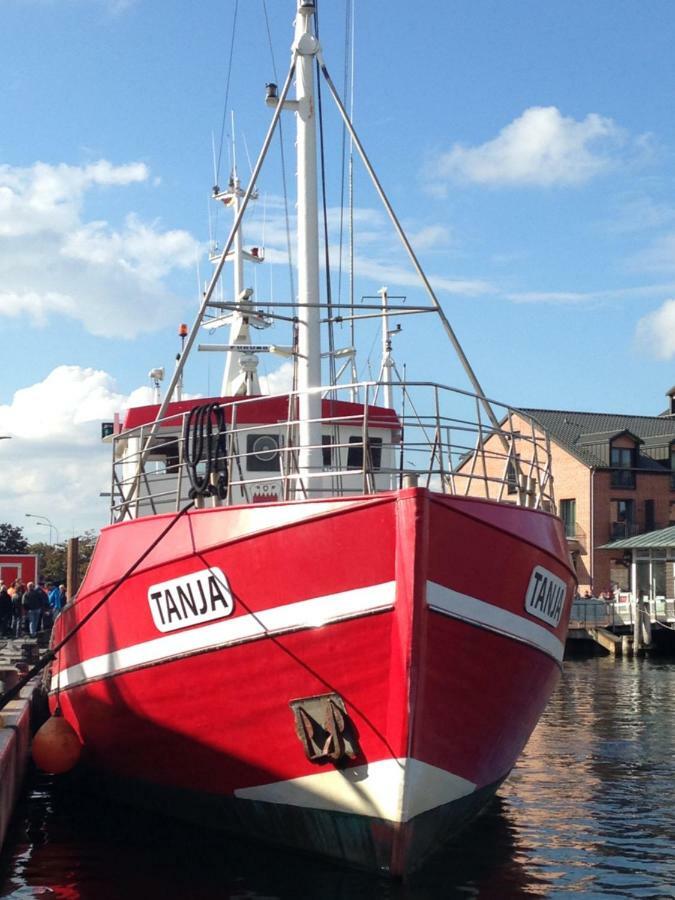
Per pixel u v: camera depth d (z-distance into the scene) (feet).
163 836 37.58
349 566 29.25
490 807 42.04
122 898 30.25
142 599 34.32
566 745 58.59
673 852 35.14
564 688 94.94
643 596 144.66
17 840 36.99
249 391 49.96
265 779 32.40
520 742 35.76
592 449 190.39
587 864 33.63
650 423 212.02
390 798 29.76
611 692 90.89
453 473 32.27
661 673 113.29
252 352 47.32
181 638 32.91
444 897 29.76
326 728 30.25
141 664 34.37
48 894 30.73
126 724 36.19
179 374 37.42
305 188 38.75
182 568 32.78
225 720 32.53
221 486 33.37
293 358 41.91
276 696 31.14
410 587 28.30
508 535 31.07
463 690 30.32
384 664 28.96
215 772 33.73
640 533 185.68
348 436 44.01
